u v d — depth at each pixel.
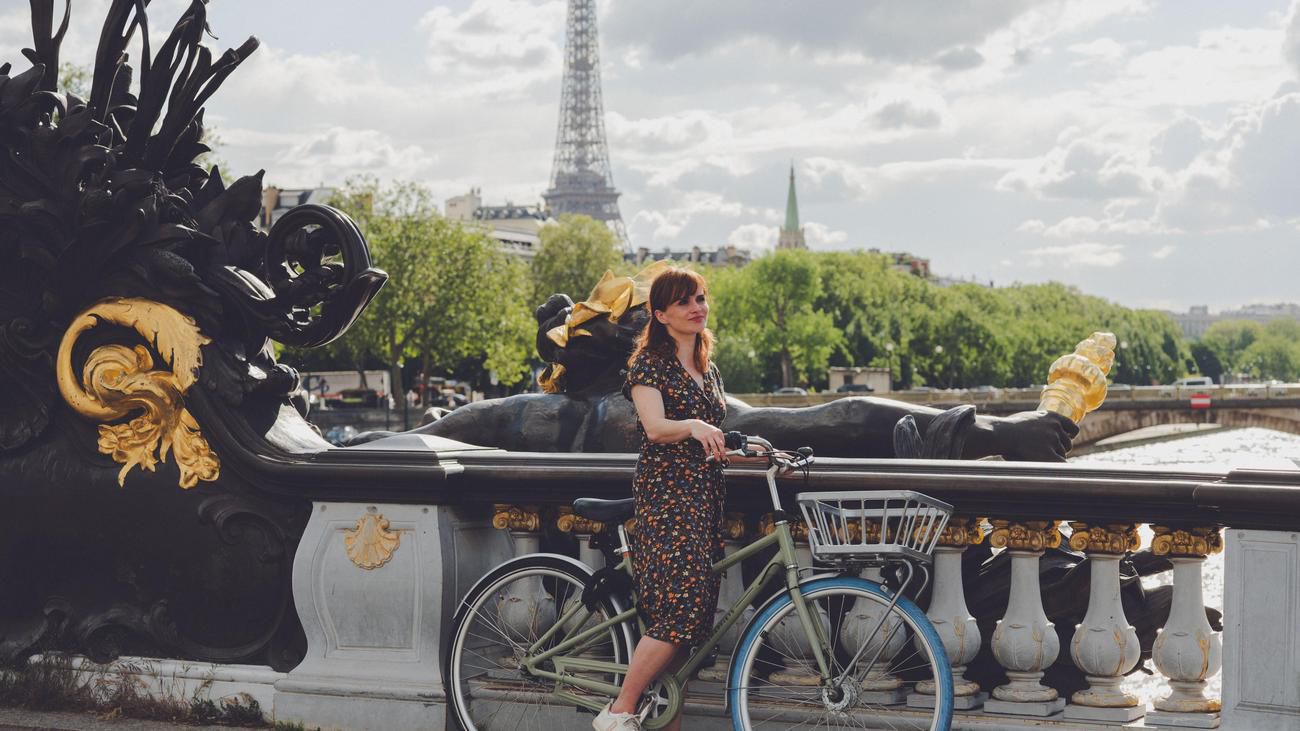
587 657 5.52
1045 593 5.46
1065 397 6.70
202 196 6.71
